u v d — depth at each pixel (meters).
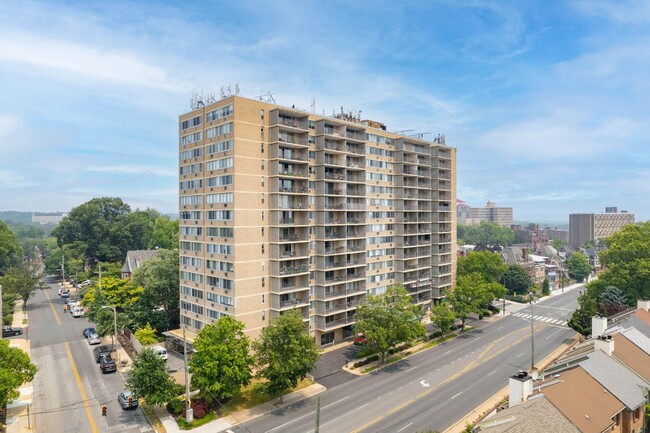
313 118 61.94
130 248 116.38
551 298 107.88
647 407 33.25
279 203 56.16
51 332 71.88
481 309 79.56
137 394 40.69
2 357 39.12
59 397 45.84
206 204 57.94
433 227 86.31
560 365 38.59
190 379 44.28
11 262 111.69
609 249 79.19
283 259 55.72
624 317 53.16
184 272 63.25
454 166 91.75
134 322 66.62
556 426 26.70
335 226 63.66
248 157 54.06
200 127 59.12
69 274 119.06
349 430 38.38
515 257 126.69
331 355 59.84
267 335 44.06
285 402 44.50
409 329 56.78
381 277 74.81
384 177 75.56
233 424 39.56
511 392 31.50
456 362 57.16
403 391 47.31
